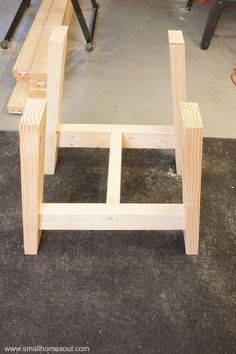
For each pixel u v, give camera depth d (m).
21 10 2.02
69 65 1.95
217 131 1.54
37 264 1.02
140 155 1.41
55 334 0.87
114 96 1.74
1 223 1.13
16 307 0.92
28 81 1.61
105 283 0.98
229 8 2.60
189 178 0.92
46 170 1.29
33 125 0.81
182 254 1.06
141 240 1.09
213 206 1.22
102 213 0.99
